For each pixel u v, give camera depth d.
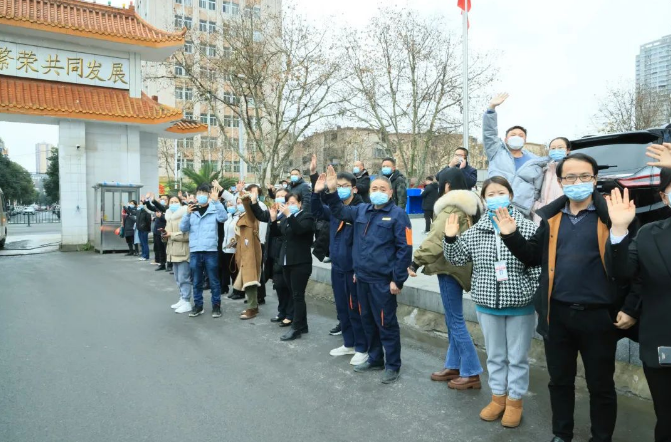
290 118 22.05
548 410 3.54
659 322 2.35
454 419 3.40
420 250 3.94
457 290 3.97
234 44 20.44
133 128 16.05
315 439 3.12
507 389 3.42
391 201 4.26
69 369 4.46
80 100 14.86
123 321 6.29
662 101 25.47
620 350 4.02
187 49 26.42
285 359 4.77
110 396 3.83
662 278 2.33
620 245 2.48
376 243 4.15
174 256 6.82
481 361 4.70
